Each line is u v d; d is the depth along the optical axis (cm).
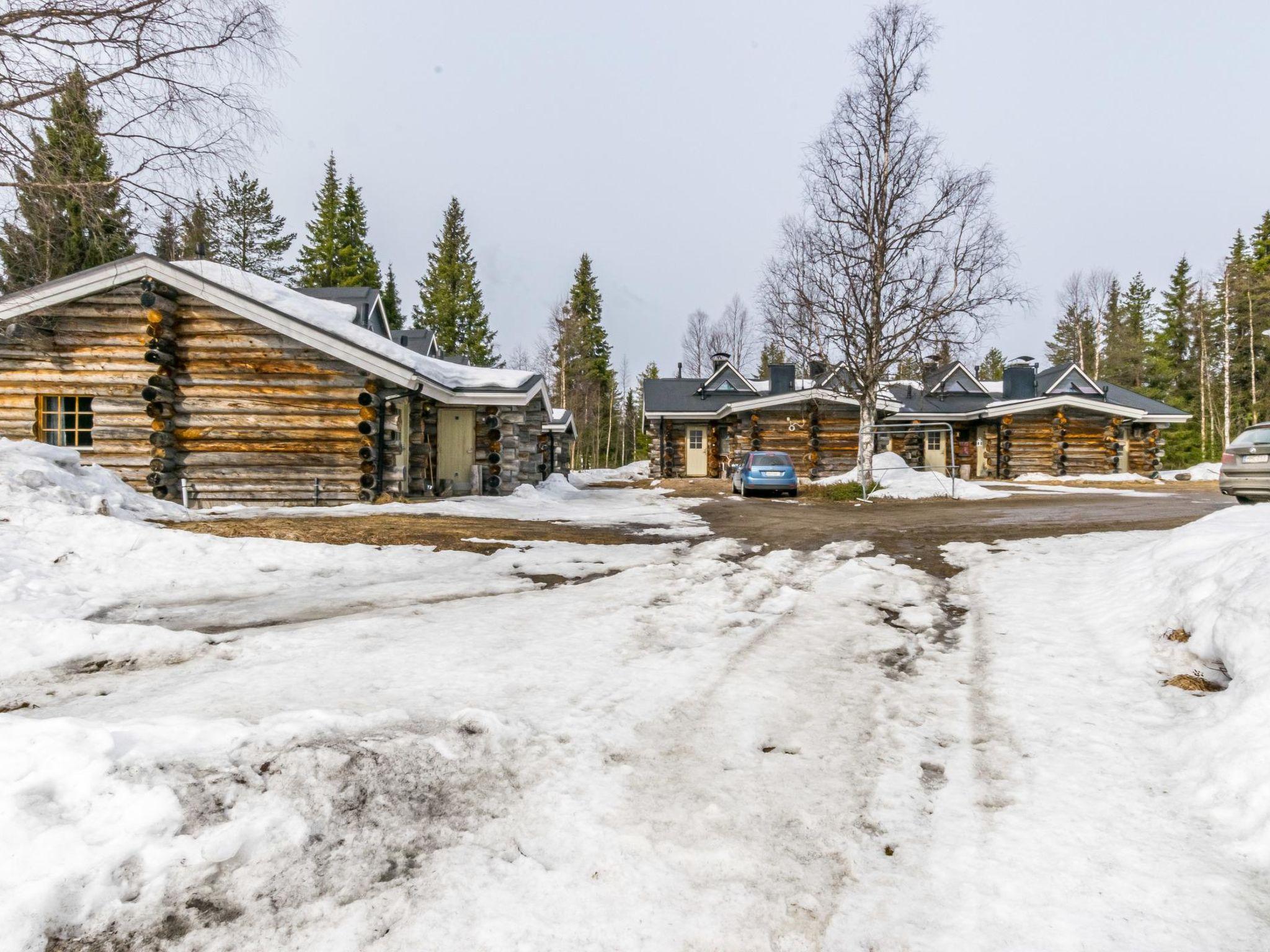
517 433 1692
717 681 391
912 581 649
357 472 1297
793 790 275
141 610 546
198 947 187
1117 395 2808
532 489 1602
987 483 2164
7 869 202
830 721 342
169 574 659
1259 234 4141
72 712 330
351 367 1302
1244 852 230
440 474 1603
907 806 264
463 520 1089
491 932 195
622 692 370
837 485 1836
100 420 1255
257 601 582
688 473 3033
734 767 293
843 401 2342
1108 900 208
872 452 1719
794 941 194
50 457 883
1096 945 190
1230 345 3716
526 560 775
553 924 198
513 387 1534
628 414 6550
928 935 196
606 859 229
